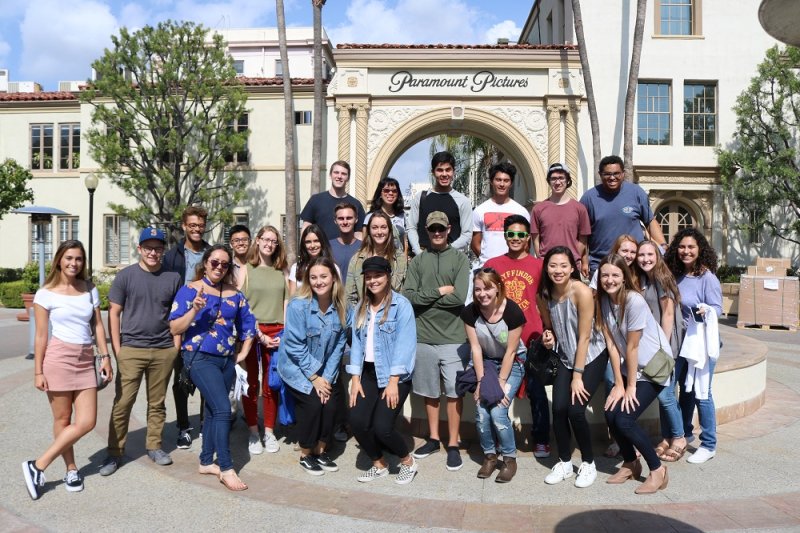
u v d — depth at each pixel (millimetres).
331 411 5039
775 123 19812
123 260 23531
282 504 4387
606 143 20516
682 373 5543
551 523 4062
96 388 4703
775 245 20781
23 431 6207
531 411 5719
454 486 4773
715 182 20516
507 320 4828
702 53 20781
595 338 4840
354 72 19875
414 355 4918
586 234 6379
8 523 4027
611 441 5785
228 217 20188
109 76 19719
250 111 21547
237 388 5766
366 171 19906
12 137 25328
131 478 4910
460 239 6039
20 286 22906
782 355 11797
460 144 32781
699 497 4520
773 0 5906
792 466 5223
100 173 20516
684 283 5461
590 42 20625
